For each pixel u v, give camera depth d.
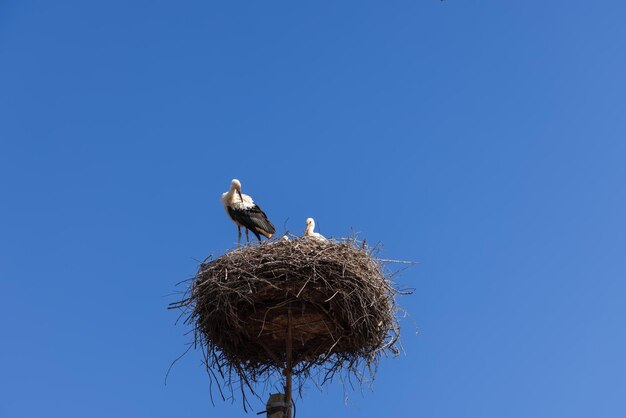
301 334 15.27
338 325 15.03
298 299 14.84
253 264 15.02
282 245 15.24
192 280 15.41
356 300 14.95
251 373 15.55
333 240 15.49
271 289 14.79
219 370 15.30
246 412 15.25
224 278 15.02
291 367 14.91
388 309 15.41
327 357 15.52
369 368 15.35
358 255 15.34
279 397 14.05
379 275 15.44
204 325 15.17
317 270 14.88
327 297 14.85
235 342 15.30
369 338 15.16
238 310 14.98
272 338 15.36
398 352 15.34
